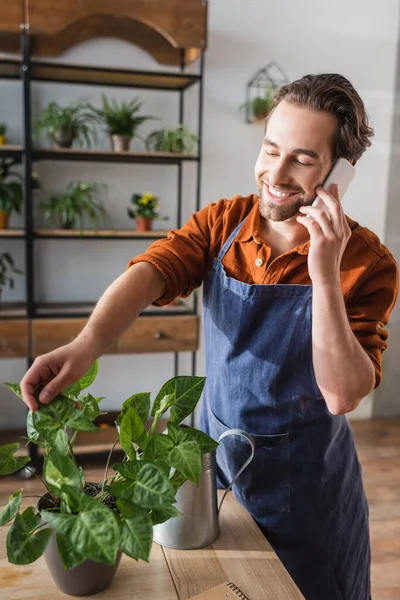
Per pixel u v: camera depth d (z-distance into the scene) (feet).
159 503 2.70
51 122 9.89
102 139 11.03
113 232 10.18
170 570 3.32
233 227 4.44
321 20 11.72
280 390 4.19
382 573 7.71
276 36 11.56
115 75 10.04
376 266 4.09
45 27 9.13
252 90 11.56
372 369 3.77
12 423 11.35
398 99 12.35
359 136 3.69
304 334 4.07
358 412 13.02
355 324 3.99
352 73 12.07
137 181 11.31
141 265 4.18
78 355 3.37
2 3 8.95
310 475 4.28
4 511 2.91
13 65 9.52
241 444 4.25
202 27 9.75
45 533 2.78
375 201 12.66
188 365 12.04
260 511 4.32
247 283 4.24
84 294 11.45
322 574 4.46
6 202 9.93
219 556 3.47
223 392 4.40
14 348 9.75
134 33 10.77
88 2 9.19
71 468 2.82
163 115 11.28
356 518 4.71
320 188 3.64
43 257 11.15
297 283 4.11
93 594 3.07
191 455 2.98
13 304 10.80
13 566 3.27
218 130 11.53
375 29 12.01
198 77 10.13
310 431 4.27
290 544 4.36
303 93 3.56
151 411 3.32
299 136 3.53
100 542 2.51
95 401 3.47
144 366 11.87
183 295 4.57
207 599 3.04
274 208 3.76
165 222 11.57
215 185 11.69
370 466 10.66
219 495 4.23
